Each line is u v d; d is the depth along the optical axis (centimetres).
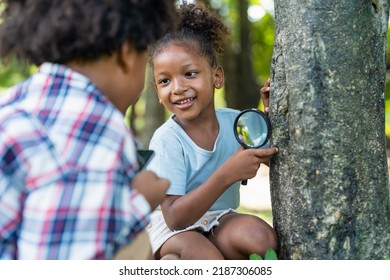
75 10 141
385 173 201
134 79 155
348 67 190
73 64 148
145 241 181
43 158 132
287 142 200
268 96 220
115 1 144
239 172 209
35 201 130
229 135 250
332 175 191
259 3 1073
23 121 138
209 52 241
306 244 196
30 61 152
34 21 144
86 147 133
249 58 927
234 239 219
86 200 129
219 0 947
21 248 133
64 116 137
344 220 192
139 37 149
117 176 134
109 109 141
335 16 188
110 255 134
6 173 135
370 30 194
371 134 195
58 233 128
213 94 247
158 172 232
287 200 200
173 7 160
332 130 190
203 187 215
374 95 196
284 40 197
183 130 241
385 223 200
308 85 190
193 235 226
